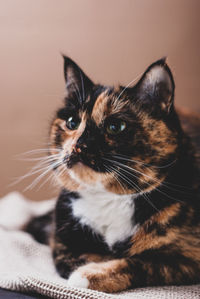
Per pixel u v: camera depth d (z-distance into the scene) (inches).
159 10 29.8
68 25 30.5
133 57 30.2
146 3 29.9
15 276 14.4
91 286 13.6
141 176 14.8
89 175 14.8
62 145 16.3
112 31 30.3
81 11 30.4
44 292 13.2
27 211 23.7
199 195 15.9
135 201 15.2
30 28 30.7
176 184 15.4
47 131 18.4
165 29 29.9
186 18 29.6
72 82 17.2
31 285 13.6
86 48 30.5
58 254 16.3
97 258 15.7
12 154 31.0
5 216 23.3
